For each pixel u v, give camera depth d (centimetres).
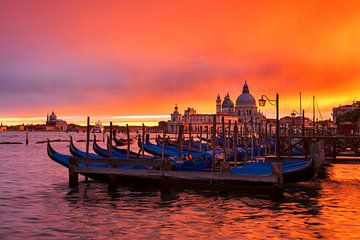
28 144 11606
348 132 7150
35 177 3294
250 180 2148
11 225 1636
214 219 1730
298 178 2334
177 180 2412
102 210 1919
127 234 1504
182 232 1529
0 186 2722
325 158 3045
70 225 1634
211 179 2320
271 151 4378
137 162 2398
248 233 1511
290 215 1794
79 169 2544
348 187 2561
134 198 2220
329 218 1731
